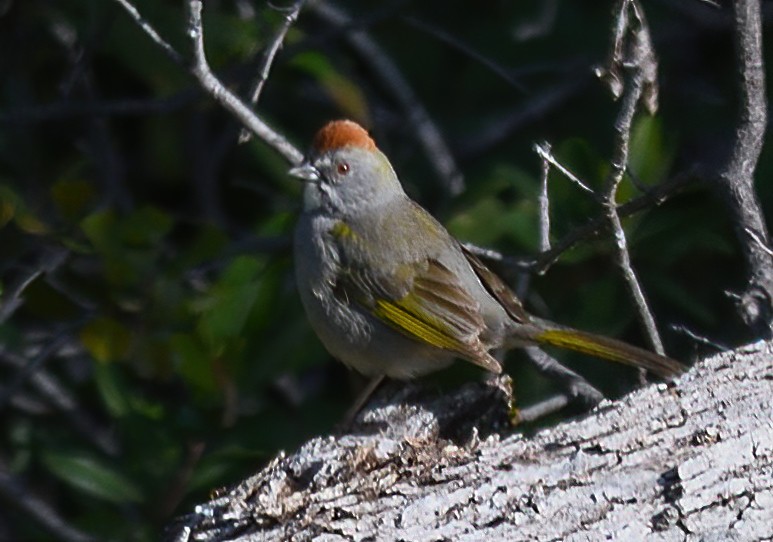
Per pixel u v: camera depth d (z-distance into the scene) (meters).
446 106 15.04
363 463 8.12
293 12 11.06
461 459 8.10
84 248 11.82
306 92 14.91
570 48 14.61
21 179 14.52
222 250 11.73
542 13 14.91
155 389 12.96
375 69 15.08
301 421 11.73
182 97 13.08
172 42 13.01
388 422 9.32
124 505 12.23
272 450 11.43
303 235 11.48
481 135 14.61
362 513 7.85
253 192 15.08
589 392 10.77
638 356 10.46
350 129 11.52
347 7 15.02
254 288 11.66
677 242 11.43
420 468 8.04
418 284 11.12
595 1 14.77
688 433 8.05
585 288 11.61
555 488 7.91
